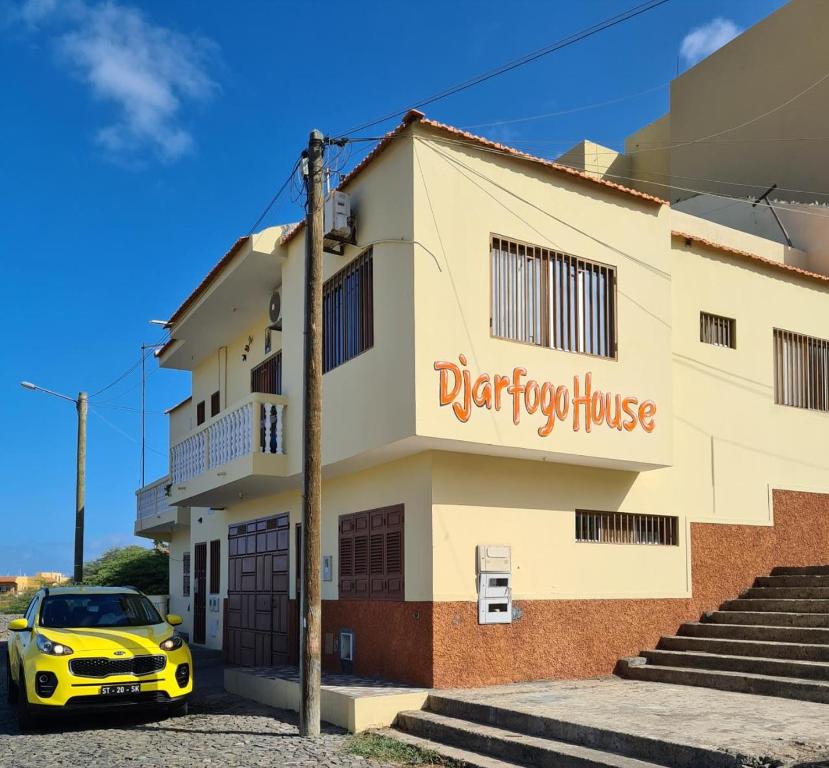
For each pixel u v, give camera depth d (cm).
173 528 2534
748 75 2178
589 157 2483
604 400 1199
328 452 1239
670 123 2392
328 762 852
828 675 1011
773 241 1756
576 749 799
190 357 2153
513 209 1155
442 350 1060
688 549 1355
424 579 1123
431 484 1127
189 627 2316
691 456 1383
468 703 974
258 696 1275
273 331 1684
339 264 1248
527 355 1133
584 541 1255
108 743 971
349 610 1301
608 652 1244
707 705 941
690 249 1430
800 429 1527
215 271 1562
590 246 1225
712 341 1447
